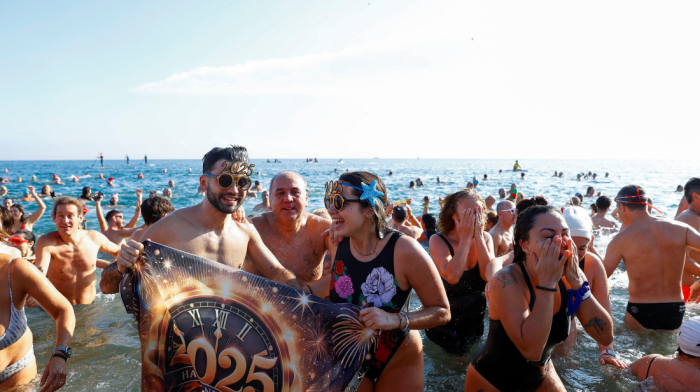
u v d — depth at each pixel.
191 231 2.89
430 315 2.51
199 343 2.54
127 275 2.60
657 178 49.53
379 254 2.57
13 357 3.00
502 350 2.80
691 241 4.35
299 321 2.51
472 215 4.08
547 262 2.45
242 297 2.56
